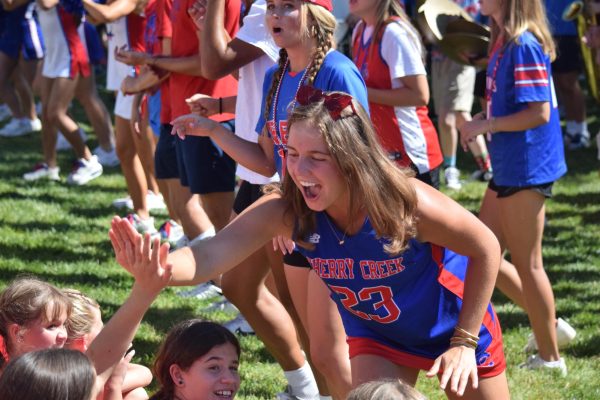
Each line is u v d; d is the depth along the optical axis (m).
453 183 11.20
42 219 9.73
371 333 4.04
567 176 11.71
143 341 6.54
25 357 3.03
